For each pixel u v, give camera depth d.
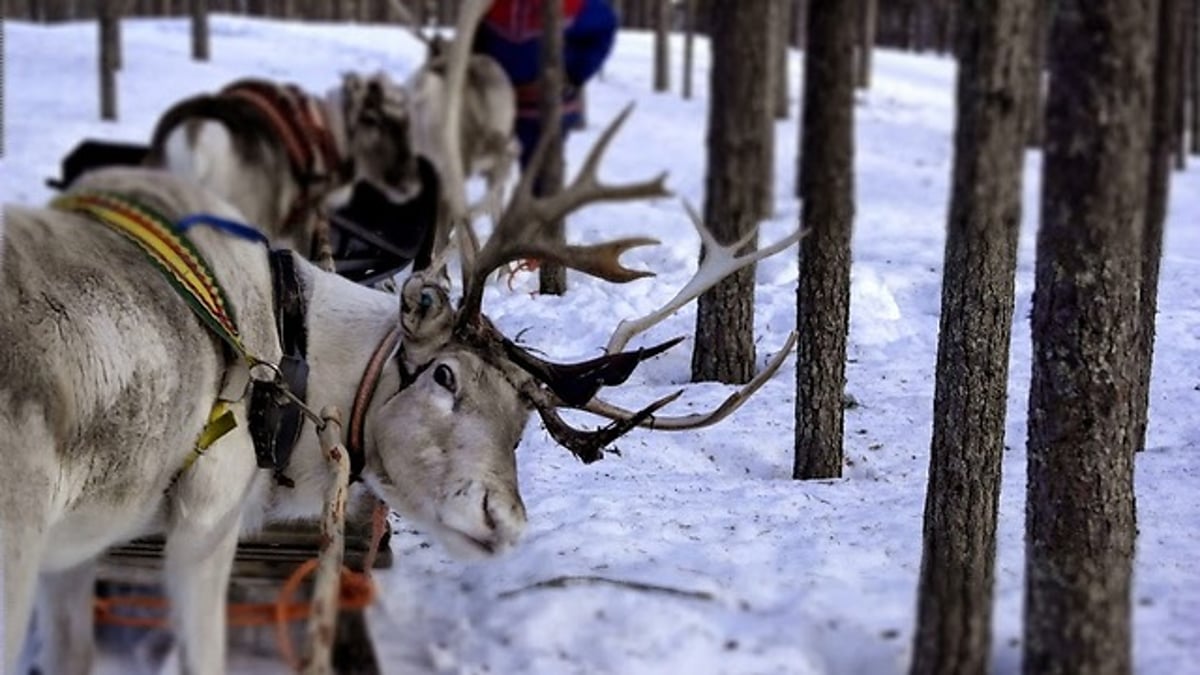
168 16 30.34
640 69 26.55
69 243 3.45
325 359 4.05
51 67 20.75
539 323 9.30
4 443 3.17
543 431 6.84
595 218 13.48
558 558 5.00
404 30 27.38
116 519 3.61
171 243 3.64
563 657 4.37
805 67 6.33
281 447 3.90
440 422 3.92
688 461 6.75
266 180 8.98
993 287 4.81
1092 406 3.73
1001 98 3.88
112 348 3.41
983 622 4.08
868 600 4.61
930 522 4.79
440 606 4.78
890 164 19.50
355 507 4.61
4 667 3.21
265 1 30.97
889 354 8.82
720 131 7.48
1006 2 3.88
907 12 32.97
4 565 3.19
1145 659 4.12
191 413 3.66
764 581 4.77
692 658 4.30
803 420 6.50
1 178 10.68
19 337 3.21
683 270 10.97
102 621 4.51
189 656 3.82
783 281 10.44
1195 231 13.78
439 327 3.96
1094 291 3.64
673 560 4.98
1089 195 3.54
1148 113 3.42
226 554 3.87
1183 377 8.10
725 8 7.44
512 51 13.18
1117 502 3.72
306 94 9.60
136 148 7.08
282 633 4.41
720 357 8.09
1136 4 3.31
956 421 4.81
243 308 3.85
